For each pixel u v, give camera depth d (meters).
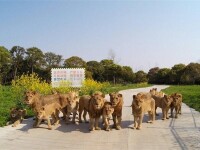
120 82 75.25
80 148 8.84
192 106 19.47
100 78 70.06
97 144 9.30
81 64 65.75
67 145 9.17
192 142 9.38
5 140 9.65
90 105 11.12
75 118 13.70
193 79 80.94
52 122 12.57
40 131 11.02
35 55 68.38
